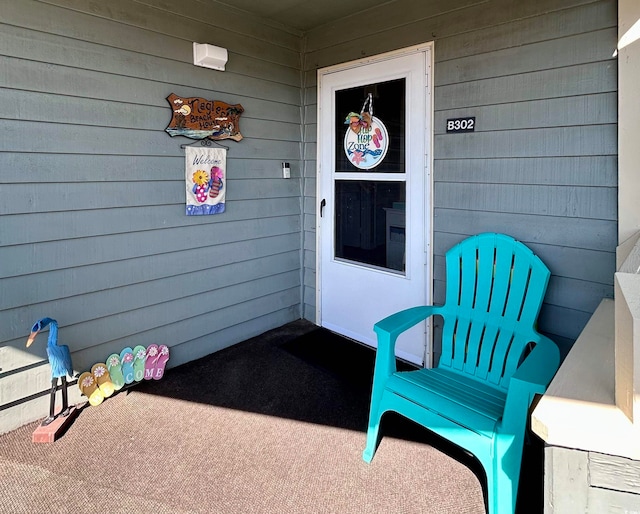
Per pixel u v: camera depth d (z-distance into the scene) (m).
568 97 2.15
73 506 1.75
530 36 2.25
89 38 2.36
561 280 2.27
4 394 2.22
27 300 2.26
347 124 3.26
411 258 2.94
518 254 2.19
